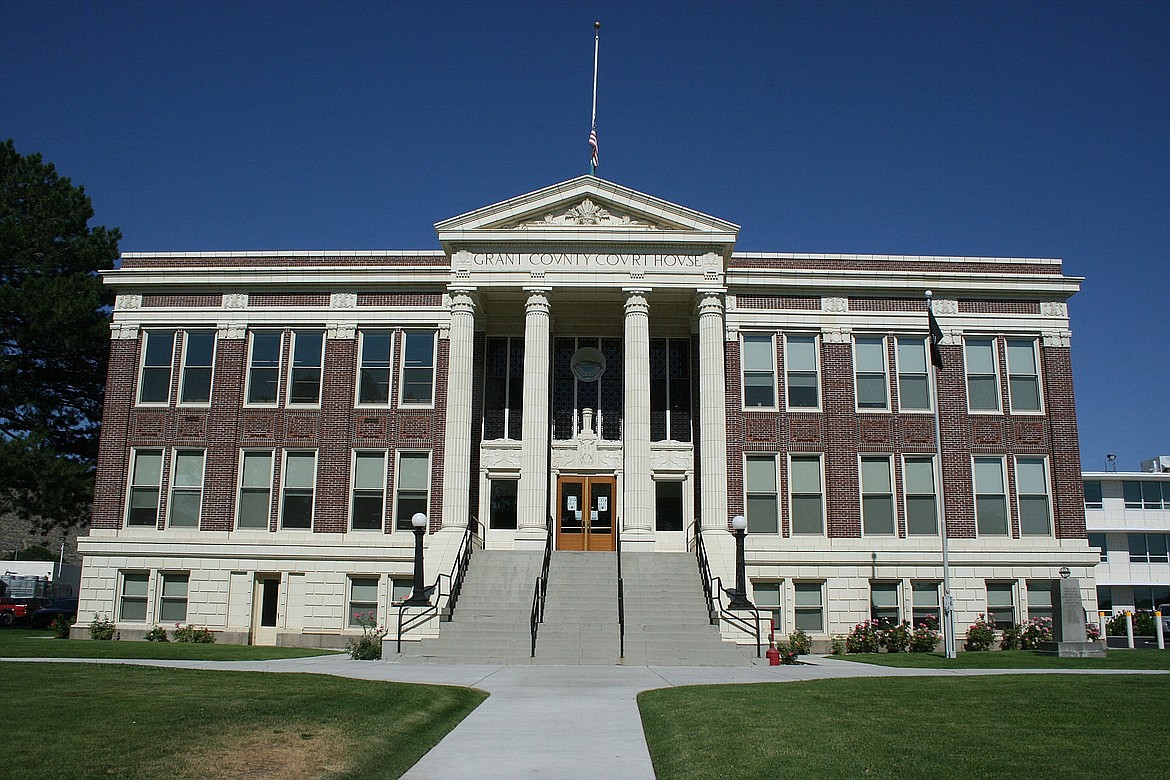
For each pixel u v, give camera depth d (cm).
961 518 3572
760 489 3591
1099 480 7231
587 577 3077
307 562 3525
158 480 3650
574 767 1123
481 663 2562
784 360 3662
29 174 4409
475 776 1078
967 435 3631
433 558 3198
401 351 3675
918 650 3272
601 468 3622
